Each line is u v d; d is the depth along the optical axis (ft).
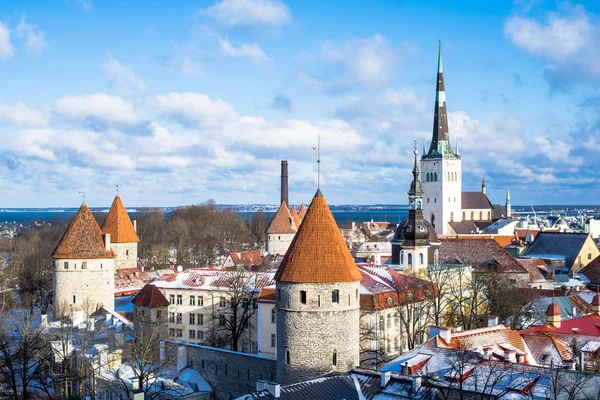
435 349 233.35
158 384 291.99
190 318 412.98
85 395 293.64
